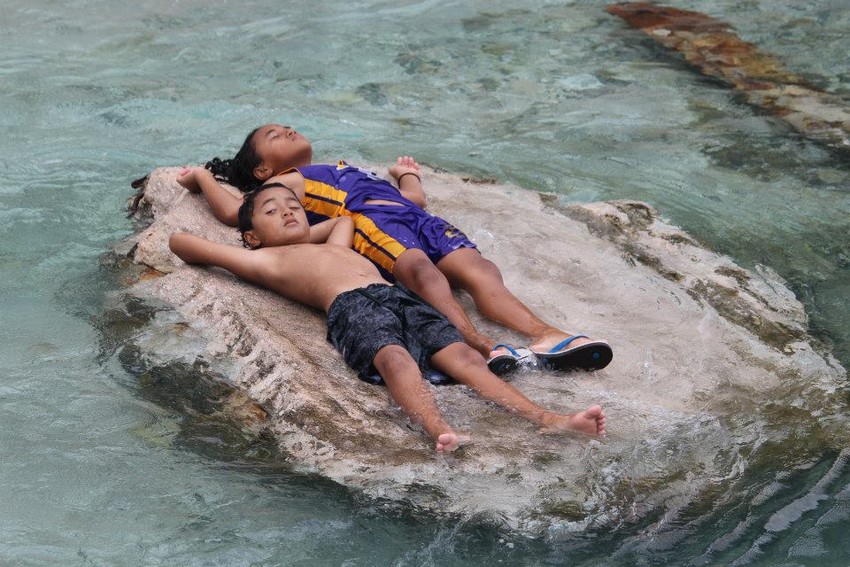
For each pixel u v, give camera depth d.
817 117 9.05
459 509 4.30
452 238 5.86
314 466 4.58
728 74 10.07
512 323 5.50
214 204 6.53
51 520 4.21
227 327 5.42
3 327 5.77
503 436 4.68
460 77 9.93
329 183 6.38
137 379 5.29
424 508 4.32
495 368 5.09
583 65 10.29
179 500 4.39
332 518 4.29
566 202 7.37
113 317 5.81
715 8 11.99
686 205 7.50
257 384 5.05
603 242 6.57
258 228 5.91
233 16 11.50
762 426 4.87
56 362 5.44
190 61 10.12
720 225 7.21
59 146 8.18
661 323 5.72
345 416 4.78
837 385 5.24
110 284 6.17
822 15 11.66
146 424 4.93
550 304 5.88
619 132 8.75
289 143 6.79
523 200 7.23
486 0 12.21
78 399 5.12
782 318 5.94
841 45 10.77
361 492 4.41
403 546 4.14
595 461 4.56
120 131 8.49
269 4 11.96
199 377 5.21
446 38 10.95
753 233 7.10
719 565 3.99
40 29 10.86
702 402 5.05
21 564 3.93
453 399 4.91
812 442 4.76
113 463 4.62
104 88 9.37
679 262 6.47
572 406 4.95
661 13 11.86
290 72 9.91
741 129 8.82
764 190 7.74
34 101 9.03
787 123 8.95
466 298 6.00
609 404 4.98
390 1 12.15
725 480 4.50
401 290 5.38
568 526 4.23
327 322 5.36
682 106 9.32
